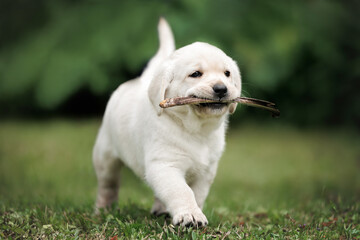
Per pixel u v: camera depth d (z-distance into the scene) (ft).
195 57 13.32
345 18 41.63
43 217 13.55
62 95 38.29
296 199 19.83
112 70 39.60
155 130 13.48
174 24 36.22
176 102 12.60
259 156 33.42
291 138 40.50
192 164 13.61
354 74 41.68
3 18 43.50
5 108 49.16
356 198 18.71
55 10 41.75
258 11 38.65
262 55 37.29
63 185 23.36
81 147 31.63
